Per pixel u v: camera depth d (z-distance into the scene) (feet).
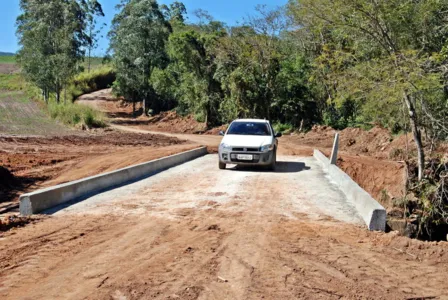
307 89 116.16
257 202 28.45
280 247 19.07
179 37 136.67
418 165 45.83
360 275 16.12
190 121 151.53
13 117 131.23
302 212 25.82
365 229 22.41
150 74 192.03
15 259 17.06
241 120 48.83
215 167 46.98
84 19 261.85
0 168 37.76
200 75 140.46
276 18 119.14
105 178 33.01
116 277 15.33
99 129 114.52
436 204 39.42
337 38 52.65
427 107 46.39
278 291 14.39
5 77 272.10
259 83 121.19
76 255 17.60
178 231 21.33
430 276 16.33
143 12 192.75
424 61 41.55
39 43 178.70
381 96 42.88
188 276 15.53
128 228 21.72
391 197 46.29
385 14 44.04
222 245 19.19
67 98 215.72
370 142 82.74
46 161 53.78
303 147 85.30
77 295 13.82
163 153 65.26
